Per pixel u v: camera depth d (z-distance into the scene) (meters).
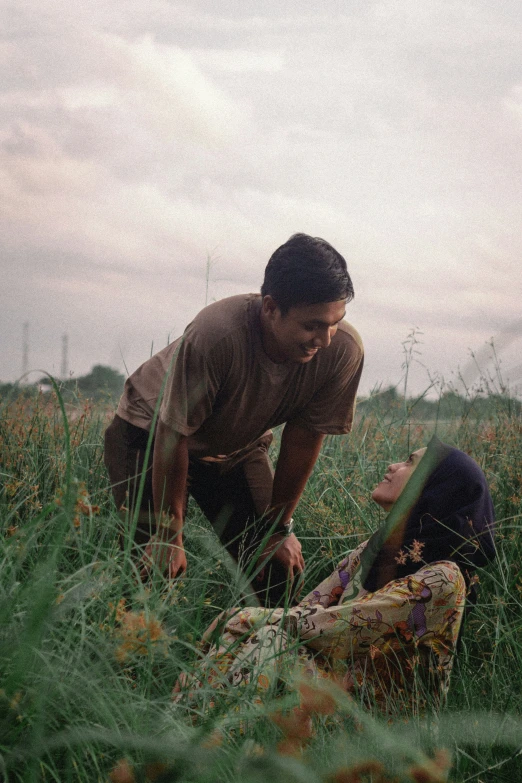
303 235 3.00
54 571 1.77
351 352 3.42
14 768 1.63
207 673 2.18
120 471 3.52
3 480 3.33
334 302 2.98
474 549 2.98
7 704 1.63
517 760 2.10
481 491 3.02
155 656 2.04
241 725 2.03
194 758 1.40
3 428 3.75
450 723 2.20
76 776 1.72
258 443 3.87
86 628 1.96
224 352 3.12
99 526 2.57
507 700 2.37
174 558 3.00
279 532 3.63
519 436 4.61
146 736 1.67
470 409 4.94
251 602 3.33
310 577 3.52
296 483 3.63
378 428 5.02
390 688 2.71
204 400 3.19
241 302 3.23
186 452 3.21
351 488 4.29
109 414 4.53
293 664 2.45
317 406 3.51
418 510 2.99
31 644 1.57
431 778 1.38
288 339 3.07
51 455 3.67
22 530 1.96
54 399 4.19
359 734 1.96
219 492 3.75
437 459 2.98
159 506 3.21
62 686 1.67
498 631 2.85
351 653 2.71
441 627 2.74
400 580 2.81
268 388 3.29
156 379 3.55
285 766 1.27
